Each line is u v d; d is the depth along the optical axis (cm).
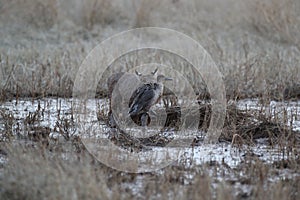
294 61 4269
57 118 3192
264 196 2181
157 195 2248
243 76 3853
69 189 2116
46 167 2267
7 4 5381
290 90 3722
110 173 2462
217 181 2375
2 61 4238
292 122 3097
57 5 5478
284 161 2588
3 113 3189
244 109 3356
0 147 2744
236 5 5534
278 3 5109
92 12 5519
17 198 2189
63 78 3831
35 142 2789
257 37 5081
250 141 2841
